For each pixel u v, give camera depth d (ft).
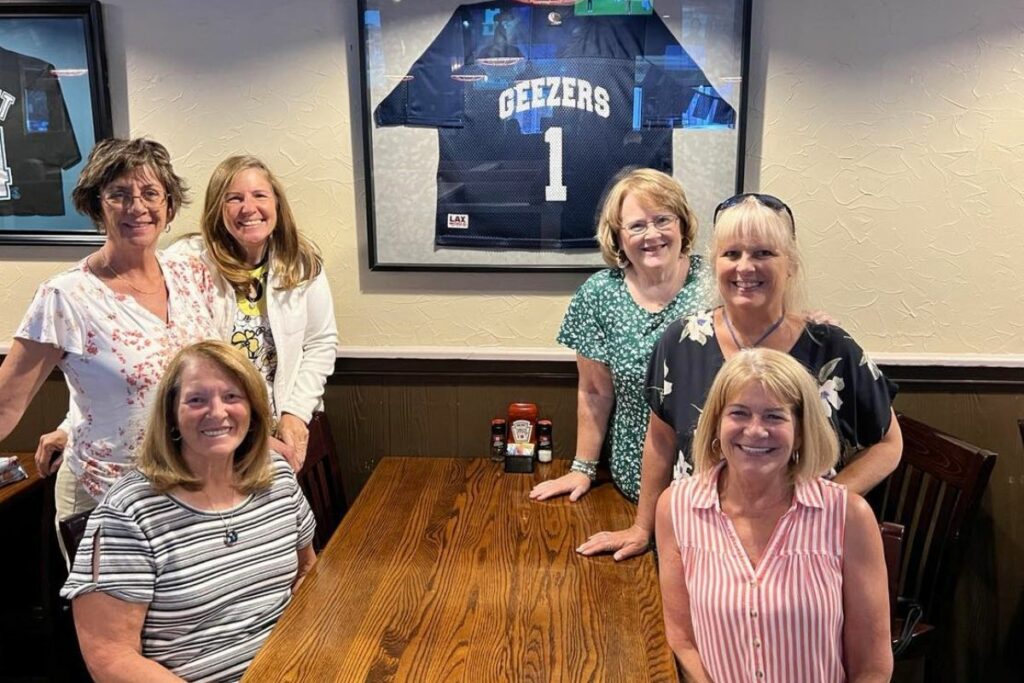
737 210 4.94
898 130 7.14
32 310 5.54
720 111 7.14
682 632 4.74
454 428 7.85
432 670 4.26
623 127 7.22
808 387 4.38
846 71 7.07
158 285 5.98
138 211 5.60
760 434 4.32
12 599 7.49
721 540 4.54
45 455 6.63
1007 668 7.86
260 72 7.32
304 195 7.52
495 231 7.47
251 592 4.98
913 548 6.68
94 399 5.76
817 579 4.36
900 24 6.97
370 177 7.40
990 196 7.19
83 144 7.43
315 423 6.86
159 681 4.43
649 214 5.89
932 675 6.44
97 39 7.22
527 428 7.18
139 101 7.39
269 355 6.71
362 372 7.77
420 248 7.54
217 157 7.48
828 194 7.29
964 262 7.32
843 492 4.45
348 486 8.04
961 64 6.99
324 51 7.27
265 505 5.11
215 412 4.68
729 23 6.99
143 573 4.56
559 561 5.48
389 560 5.49
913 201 7.25
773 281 4.92
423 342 7.76
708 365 5.27
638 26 7.05
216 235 6.44
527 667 4.28
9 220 7.64
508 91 7.21
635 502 6.43
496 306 7.66
